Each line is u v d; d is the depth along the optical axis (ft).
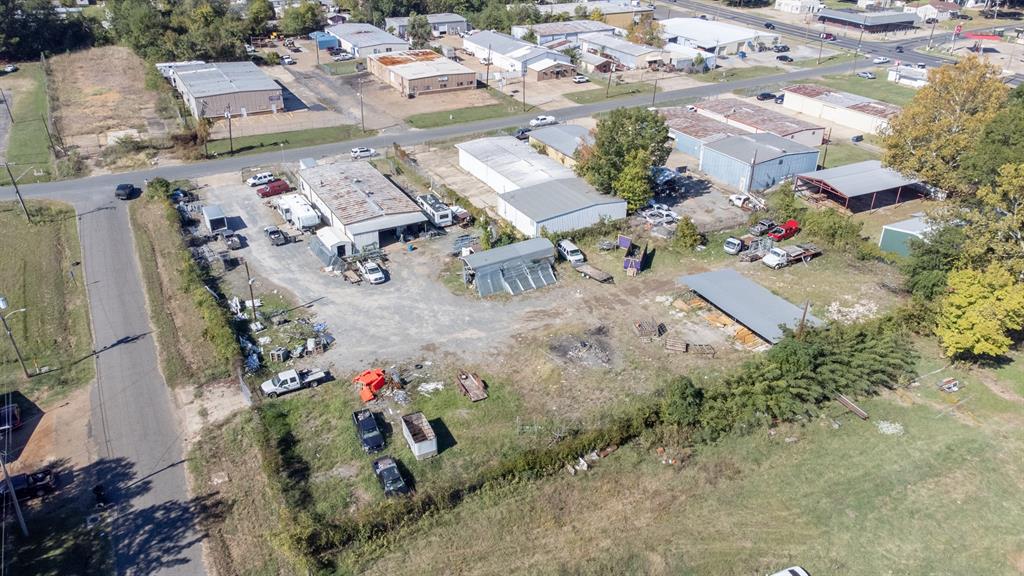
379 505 114.42
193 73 339.16
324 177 228.43
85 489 118.73
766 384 132.46
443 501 114.32
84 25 426.92
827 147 280.51
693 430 129.80
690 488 118.93
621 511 114.62
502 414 135.74
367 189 218.18
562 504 115.85
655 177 232.32
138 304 173.06
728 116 295.07
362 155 267.39
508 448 127.03
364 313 169.27
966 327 140.46
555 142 265.13
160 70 362.33
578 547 108.17
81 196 232.73
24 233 206.90
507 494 117.60
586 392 141.38
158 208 223.71
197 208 222.69
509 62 396.37
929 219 171.63
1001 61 417.49
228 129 294.46
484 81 375.45
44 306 171.32
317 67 396.78
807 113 325.21
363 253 193.88
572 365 149.38
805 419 133.49
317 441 128.98
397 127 302.86
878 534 110.32
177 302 173.27
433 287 180.65
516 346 156.46
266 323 164.66
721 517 113.50
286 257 195.21
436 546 108.68
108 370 148.87
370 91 354.95
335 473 121.80
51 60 400.47
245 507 115.34
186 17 421.18
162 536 110.01
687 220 198.08
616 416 133.49
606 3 553.23
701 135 270.05
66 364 150.82
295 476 120.78
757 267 188.34
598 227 204.23
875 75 392.68
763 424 132.05
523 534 110.63
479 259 179.11
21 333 160.15
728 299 165.07
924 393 140.46
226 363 149.48
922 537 109.81
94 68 387.55
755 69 407.23
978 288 140.46
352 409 136.98
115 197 232.53
